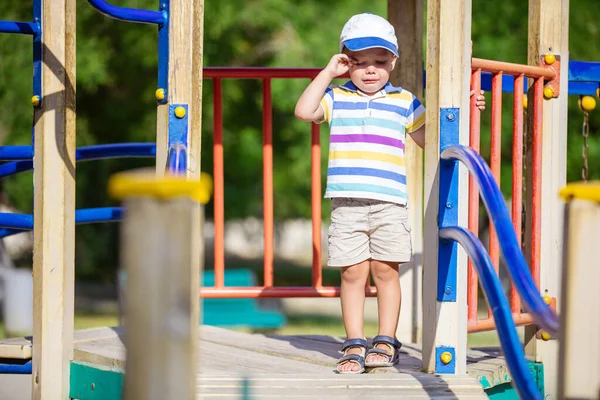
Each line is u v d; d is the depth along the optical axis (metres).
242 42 19.14
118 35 18.66
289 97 18.08
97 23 18.53
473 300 6.00
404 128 6.12
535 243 6.50
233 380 5.19
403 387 5.10
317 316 21.67
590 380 3.25
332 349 6.80
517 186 6.24
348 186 5.97
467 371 5.98
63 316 5.99
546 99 6.67
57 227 5.96
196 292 3.44
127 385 3.06
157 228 3.03
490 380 5.98
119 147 7.06
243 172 20.53
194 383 3.18
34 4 6.00
